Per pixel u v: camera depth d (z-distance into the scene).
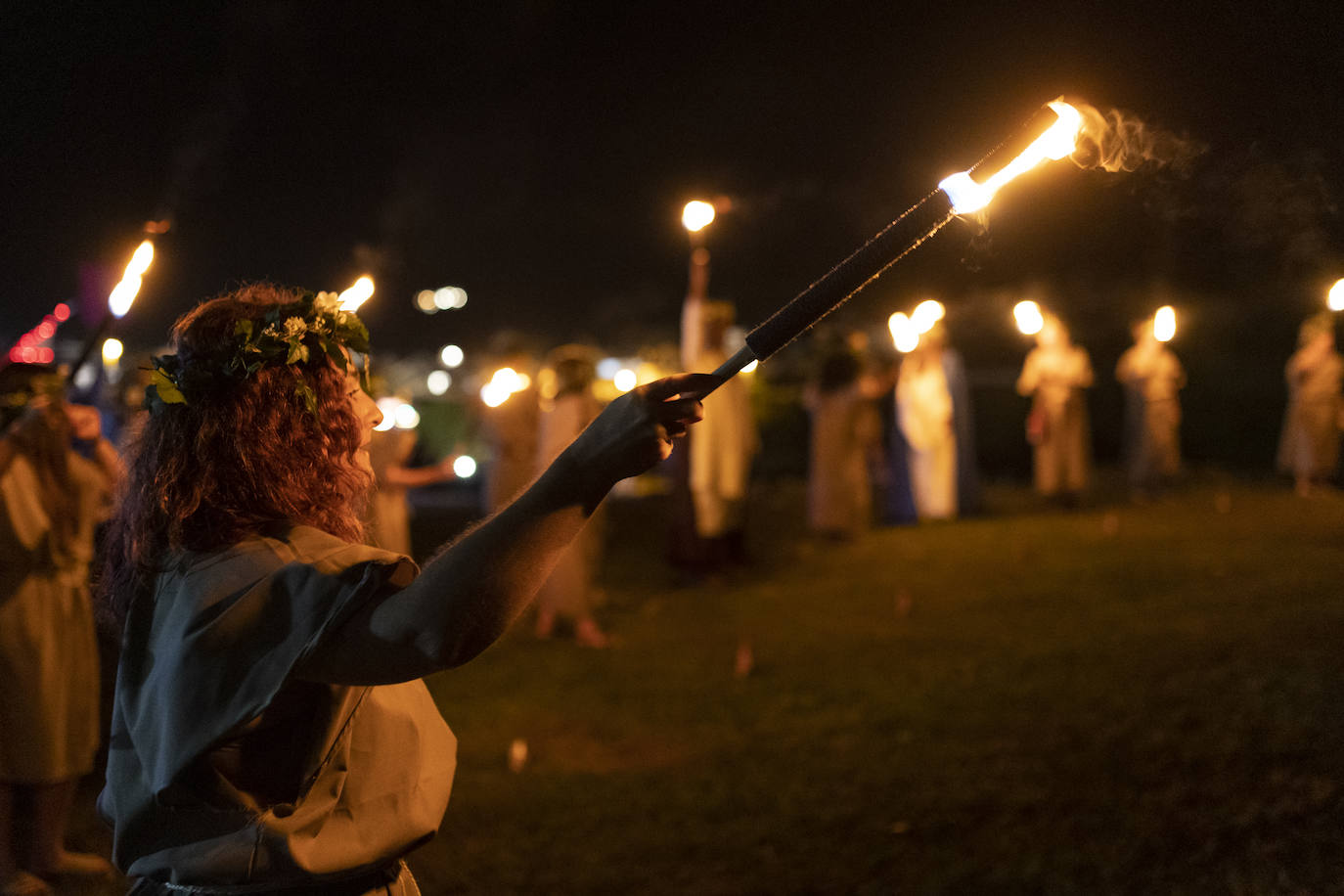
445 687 6.27
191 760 1.28
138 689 1.41
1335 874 3.12
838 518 10.71
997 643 6.52
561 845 4.07
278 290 1.67
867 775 4.52
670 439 1.26
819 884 3.61
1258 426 15.92
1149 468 12.59
